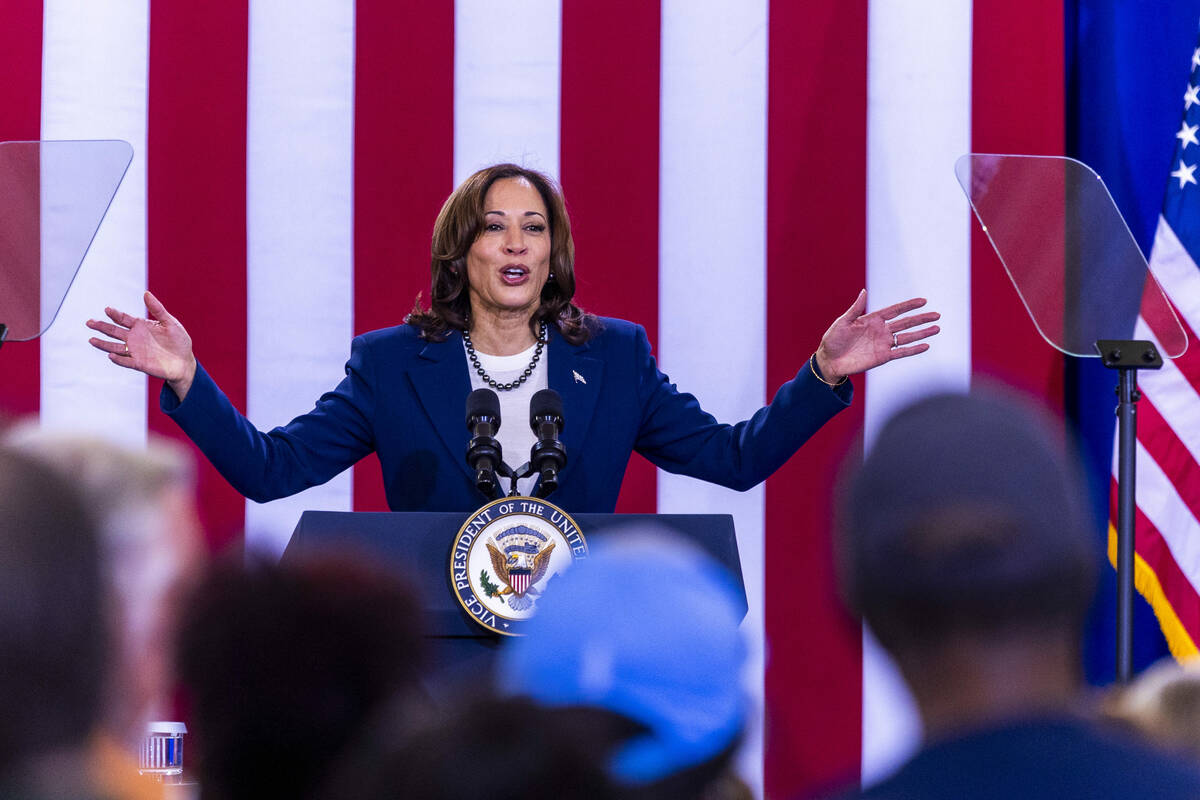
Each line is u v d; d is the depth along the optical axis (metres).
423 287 16.12
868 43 16.11
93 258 15.92
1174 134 15.76
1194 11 15.83
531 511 7.88
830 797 3.53
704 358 16.05
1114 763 3.31
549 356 11.20
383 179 16.14
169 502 3.69
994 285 15.95
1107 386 15.70
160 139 16.03
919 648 3.39
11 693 2.96
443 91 16.20
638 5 16.23
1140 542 15.34
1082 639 3.58
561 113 16.19
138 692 3.32
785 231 16.08
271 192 16.06
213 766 3.88
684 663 3.01
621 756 2.98
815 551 15.89
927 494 3.32
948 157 16.03
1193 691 4.98
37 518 2.98
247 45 16.11
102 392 15.95
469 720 3.09
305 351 16.03
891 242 16.00
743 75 16.17
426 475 10.80
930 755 3.40
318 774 3.83
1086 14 16.27
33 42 16.00
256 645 3.80
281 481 10.54
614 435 11.02
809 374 10.78
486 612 7.60
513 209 11.10
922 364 15.88
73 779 3.06
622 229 16.11
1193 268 15.36
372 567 3.97
